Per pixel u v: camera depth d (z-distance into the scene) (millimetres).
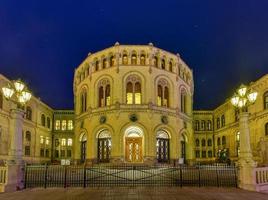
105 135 41188
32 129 53844
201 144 66562
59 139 65062
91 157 40812
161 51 43500
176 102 43656
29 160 51875
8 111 42344
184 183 20344
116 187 18531
